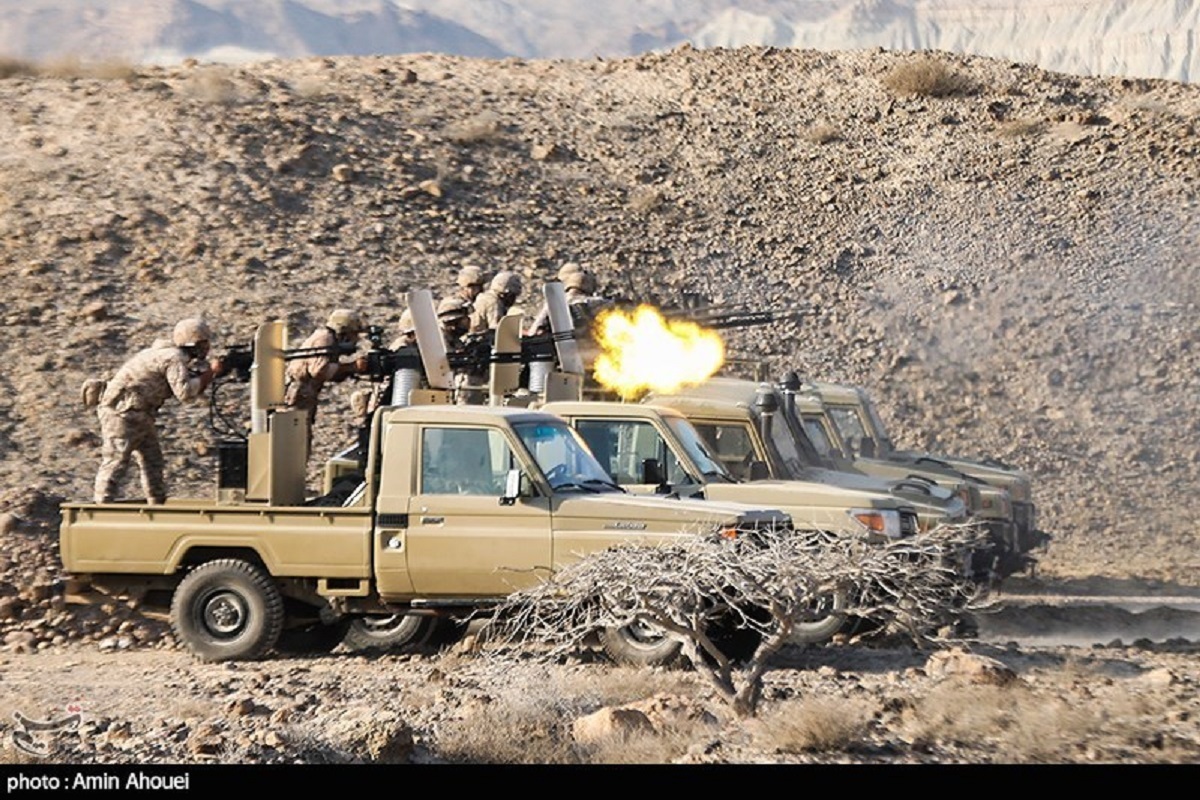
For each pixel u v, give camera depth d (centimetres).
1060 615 6072
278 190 11350
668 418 5516
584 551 4809
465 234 11344
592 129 13500
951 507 6081
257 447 5403
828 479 6219
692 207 12369
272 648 5100
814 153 13425
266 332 5719
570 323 6412
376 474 5006
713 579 3956
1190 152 13312
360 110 12912
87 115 12062
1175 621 6016
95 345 9225
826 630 5106
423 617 5181
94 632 5634
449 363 6309
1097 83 15212
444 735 3744
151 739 3719
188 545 5069
